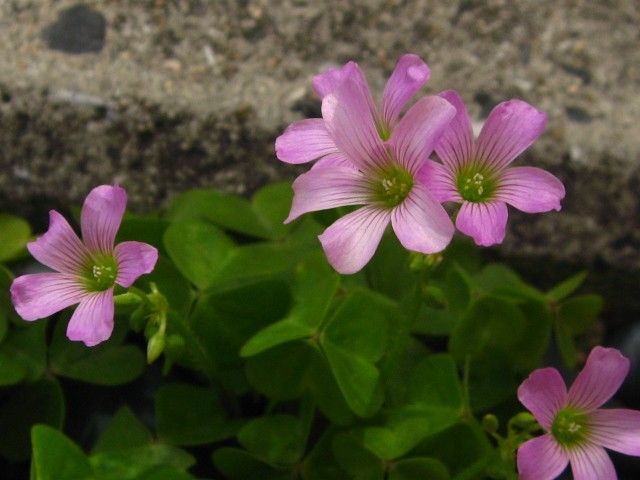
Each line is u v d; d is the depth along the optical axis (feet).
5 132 0.45
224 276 0.39
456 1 0.50
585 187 0.46
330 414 0.37
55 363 0.39
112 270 0.32
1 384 0.36
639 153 0.46
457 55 0.49
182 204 0.42
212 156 0.45
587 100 0.48
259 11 0.49
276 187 0.43
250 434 0.37
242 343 0.39
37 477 0.31
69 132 0.45
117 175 0.45
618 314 0.50
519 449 0.30
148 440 0.37
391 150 0.30
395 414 0.37
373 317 0.37
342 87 0.30
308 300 0.39
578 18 0.51
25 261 0.43
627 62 0.50
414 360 0.40
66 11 0.48
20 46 0.47
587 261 0.46
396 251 0.42
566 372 0.44
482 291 0.41
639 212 0.46
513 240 0.46
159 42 0.48
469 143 0.31
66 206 0.46
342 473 0.36
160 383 0.41
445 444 0.37
